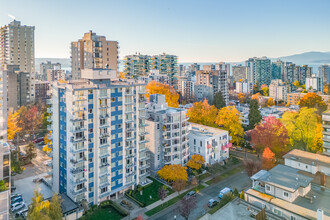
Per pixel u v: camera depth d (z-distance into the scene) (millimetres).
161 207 62125
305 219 39719
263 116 119125
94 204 62562
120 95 65688
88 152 60688
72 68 146000
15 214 57781
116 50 143875
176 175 68500
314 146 67375
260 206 46375
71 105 58344
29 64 178250
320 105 107500
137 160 71750
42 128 124312
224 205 45594
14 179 75875
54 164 67938
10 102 132000
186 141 84812
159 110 83250
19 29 172000
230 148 101688
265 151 70812
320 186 47656
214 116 116250
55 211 47281
